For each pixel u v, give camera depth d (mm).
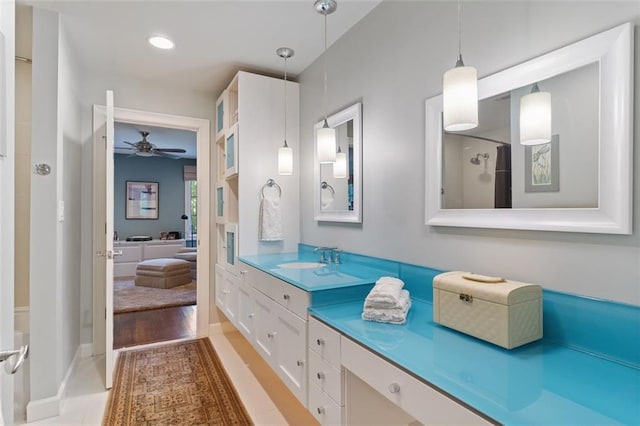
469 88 1165
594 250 1068
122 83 2951
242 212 2707
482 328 1155
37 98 1963
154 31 2229
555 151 1153
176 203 7473
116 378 2426
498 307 1103
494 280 1200
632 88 985
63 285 2172
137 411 2018
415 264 1730
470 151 1445
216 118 3346
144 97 3045
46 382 1979
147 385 2326
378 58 1978
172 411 2020
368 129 2070
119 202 6938
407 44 1774
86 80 2814
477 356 1048
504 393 841
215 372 2520
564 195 1130
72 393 2221
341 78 2328
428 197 1631
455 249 1525
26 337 2268
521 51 1266
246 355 2828
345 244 2297
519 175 1260
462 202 1477
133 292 4969
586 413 760
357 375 1221
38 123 1964
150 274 5301
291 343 1742
